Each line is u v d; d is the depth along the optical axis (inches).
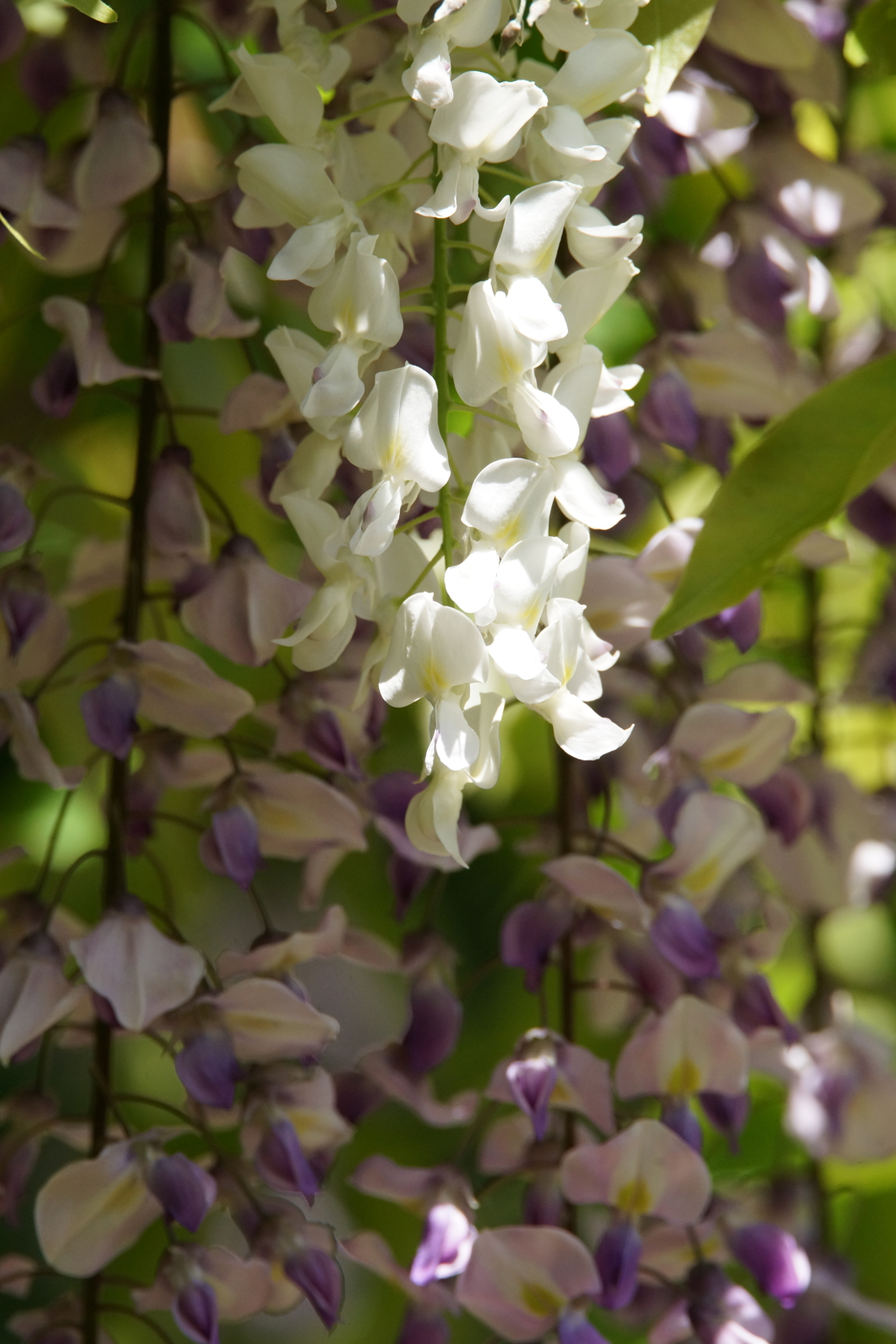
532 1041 22.4
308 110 20.1
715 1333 22.6
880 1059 24.8
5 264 25.7
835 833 24.4
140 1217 21.7
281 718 22.5
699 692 23.4
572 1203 22.7
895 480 23.5
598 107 20.0
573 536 19.7
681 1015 22.5
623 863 25.6
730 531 20.1
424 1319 22.9
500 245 19.4
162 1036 22.5
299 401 20.1
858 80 24.7
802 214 23.2
